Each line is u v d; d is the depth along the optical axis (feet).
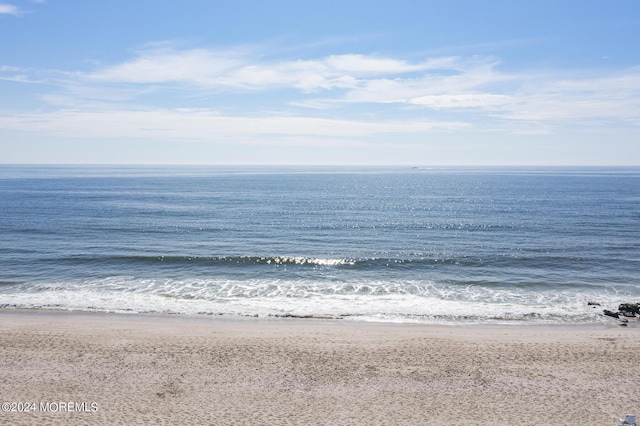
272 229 162.91
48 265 101.76
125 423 37.14
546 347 56.08
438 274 98.78
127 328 61.87
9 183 432.25
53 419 37.63
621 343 57.72
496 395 43.62
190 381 45.62
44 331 59.57
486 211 221.46
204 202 260.21
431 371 48.85
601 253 119.75
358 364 50.39
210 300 78.38
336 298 80.43
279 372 48.08
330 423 37.91
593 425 38.11
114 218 183.52
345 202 271.69
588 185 438.40
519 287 88.94
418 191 375.45
